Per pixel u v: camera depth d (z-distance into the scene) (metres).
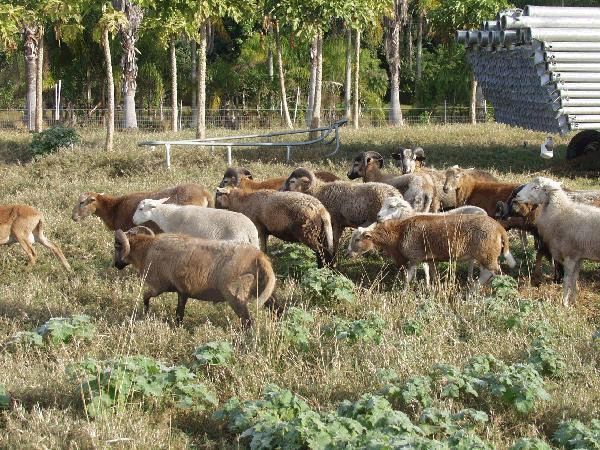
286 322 9.99
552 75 19.66
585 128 20.34
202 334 10.48
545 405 8.49
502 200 14.86
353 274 13.67
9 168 23.91
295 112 41.38
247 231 12.29
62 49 44.22
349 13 25.89
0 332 10.73
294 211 13.27
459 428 7.58
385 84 46.12
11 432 7.61
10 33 25.62
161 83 45.00
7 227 14.07
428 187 15.02
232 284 10.38
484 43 22.44
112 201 14.70
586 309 11.97
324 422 7.44
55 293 12.55
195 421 8.20
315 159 24.06
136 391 8.29
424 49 52.75
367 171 17.30
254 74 45.94
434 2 41.38
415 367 9.24
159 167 22.53
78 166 23.22
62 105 49.22
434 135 28.61
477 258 11.90
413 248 12.16
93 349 9.87
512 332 10.34
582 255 11.80
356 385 8.88
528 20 19.69
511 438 7.96
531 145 26.52
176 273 10.60
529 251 14.27
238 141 28.91
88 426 7.54
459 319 11.02
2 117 49.00
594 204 13.27
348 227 14.95
